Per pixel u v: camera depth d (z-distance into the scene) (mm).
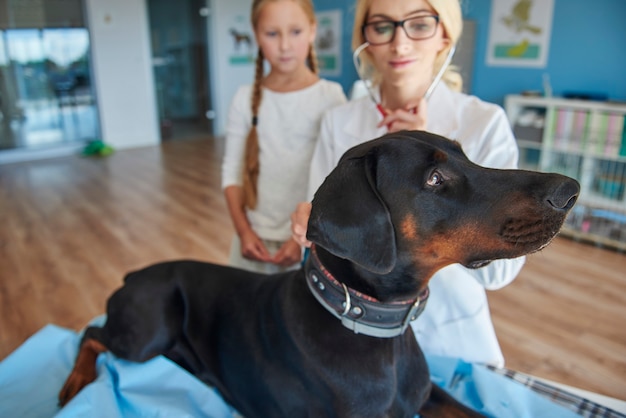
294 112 1745
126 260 3500
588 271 3367
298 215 1229
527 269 3381
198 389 1293
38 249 3709
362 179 984
